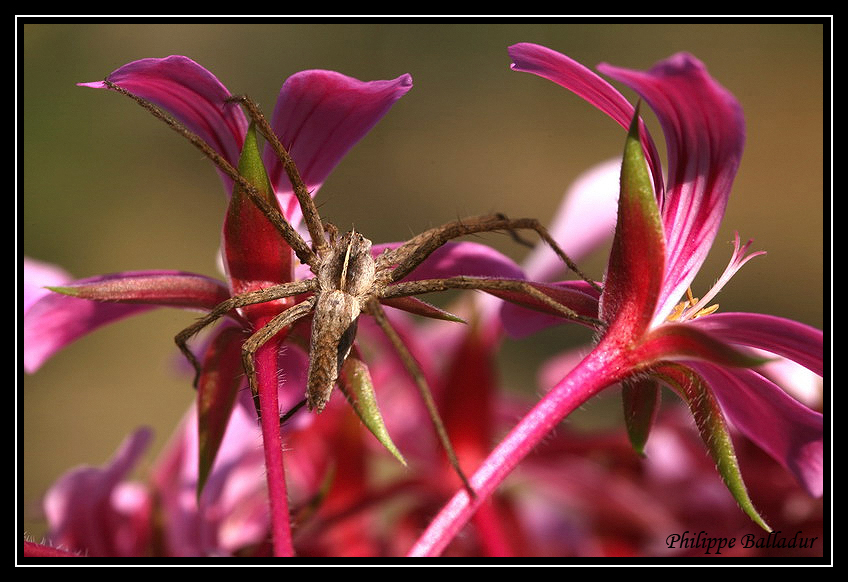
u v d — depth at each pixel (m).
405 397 0.19
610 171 0.19
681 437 0.20
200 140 0.17
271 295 0.16
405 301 0.17
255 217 0.16
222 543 0.19
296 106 0.17
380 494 0.18
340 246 0.17
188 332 0.17
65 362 0.49
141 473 0.19
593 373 0.16
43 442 0.43
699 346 0.16
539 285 0.17
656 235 0.16
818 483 0.16
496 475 0.16
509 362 0.43
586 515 0.20
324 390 0.16
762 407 0.16
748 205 0.53
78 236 0.54
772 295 0.46
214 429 0.17
